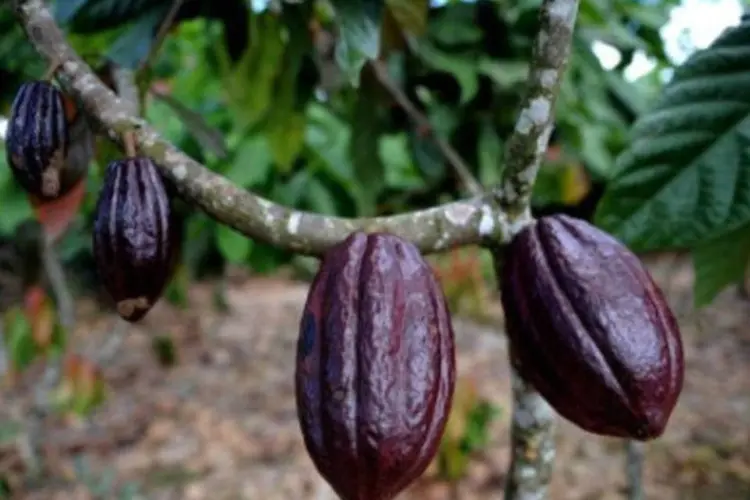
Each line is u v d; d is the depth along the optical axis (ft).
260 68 5.07
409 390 2.56
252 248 7.01
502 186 2.91
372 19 3.82
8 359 11.02
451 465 12.01
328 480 2.58
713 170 3.09
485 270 14.21
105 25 4.24
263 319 22.95
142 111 4.13
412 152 6.43
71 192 3.46
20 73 5.86
